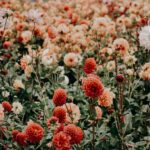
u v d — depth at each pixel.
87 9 6.25
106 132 2.63
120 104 2.67
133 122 2.88
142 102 3.23
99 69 3.56
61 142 1.98
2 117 2.40
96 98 2.34
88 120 2.62
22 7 6.59
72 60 3.44
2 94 3.22
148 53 3.83
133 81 3.31
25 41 4.26
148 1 7.10
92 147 2.42
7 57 3.96
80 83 3.54
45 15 5.48
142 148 2.61
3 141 2.49
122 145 2.54
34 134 2.16
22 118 2.86
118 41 3.38
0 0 6.29
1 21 3.73
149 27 3.31
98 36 4.26
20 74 3.82
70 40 4.11
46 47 3.94
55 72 3.45
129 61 3.34
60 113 2.23
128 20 4.75
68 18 5.42
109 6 6.07
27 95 3.30
